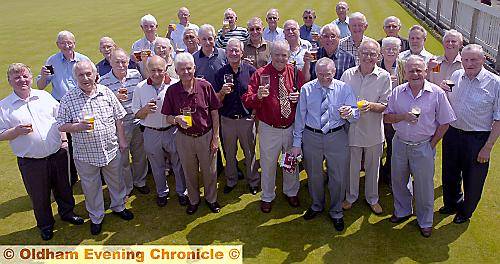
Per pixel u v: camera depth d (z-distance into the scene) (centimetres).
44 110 469
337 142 470
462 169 474
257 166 577
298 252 456
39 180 475
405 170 470
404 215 495
